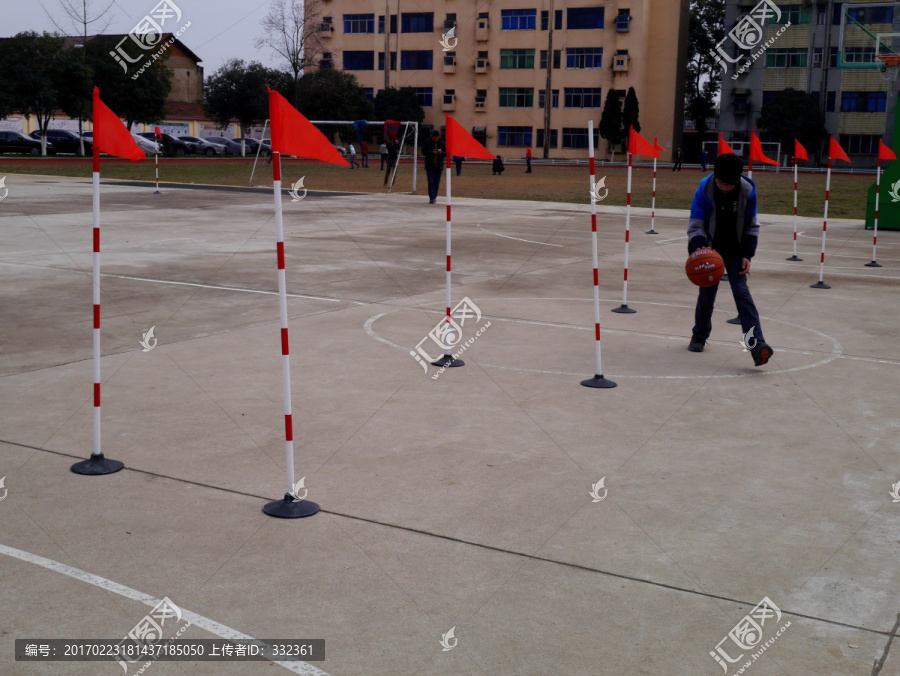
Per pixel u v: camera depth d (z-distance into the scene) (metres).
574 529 4.44
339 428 5.94
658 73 72.75
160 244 15.27
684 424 6.12
